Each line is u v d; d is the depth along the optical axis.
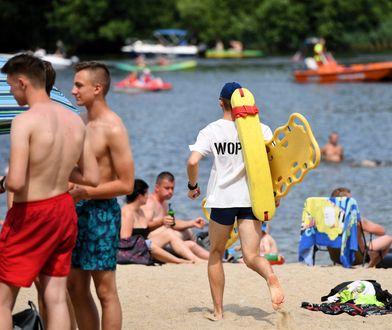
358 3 176.75
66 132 12.20
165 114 73.31
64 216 12.09
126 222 22.70
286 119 69.00
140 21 172.50
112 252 13.47
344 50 179.50
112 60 153.12
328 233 22.53
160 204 24.56
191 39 175.50
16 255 11.91
